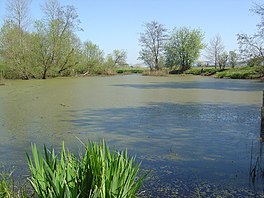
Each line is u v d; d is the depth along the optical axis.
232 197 3.26
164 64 44.50
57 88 17.88
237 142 5.55
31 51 27.73
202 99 12.37
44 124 7.32
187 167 4.21
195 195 3.31
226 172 4.00
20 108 9.91
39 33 28.34
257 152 4.89
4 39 26.17
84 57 35.81
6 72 26.95
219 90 16.62
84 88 17.92
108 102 11.41
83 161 2.17
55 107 10.11
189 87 18.95
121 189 2.04
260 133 6.10
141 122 7.51
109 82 24.16
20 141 5.75
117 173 2.04
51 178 1.99
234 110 9.38
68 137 6.03
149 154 4.84
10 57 26.19
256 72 26.16
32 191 3.27
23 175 3.89
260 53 20.89
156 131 6.51
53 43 28.95
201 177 3.84
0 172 4.00
